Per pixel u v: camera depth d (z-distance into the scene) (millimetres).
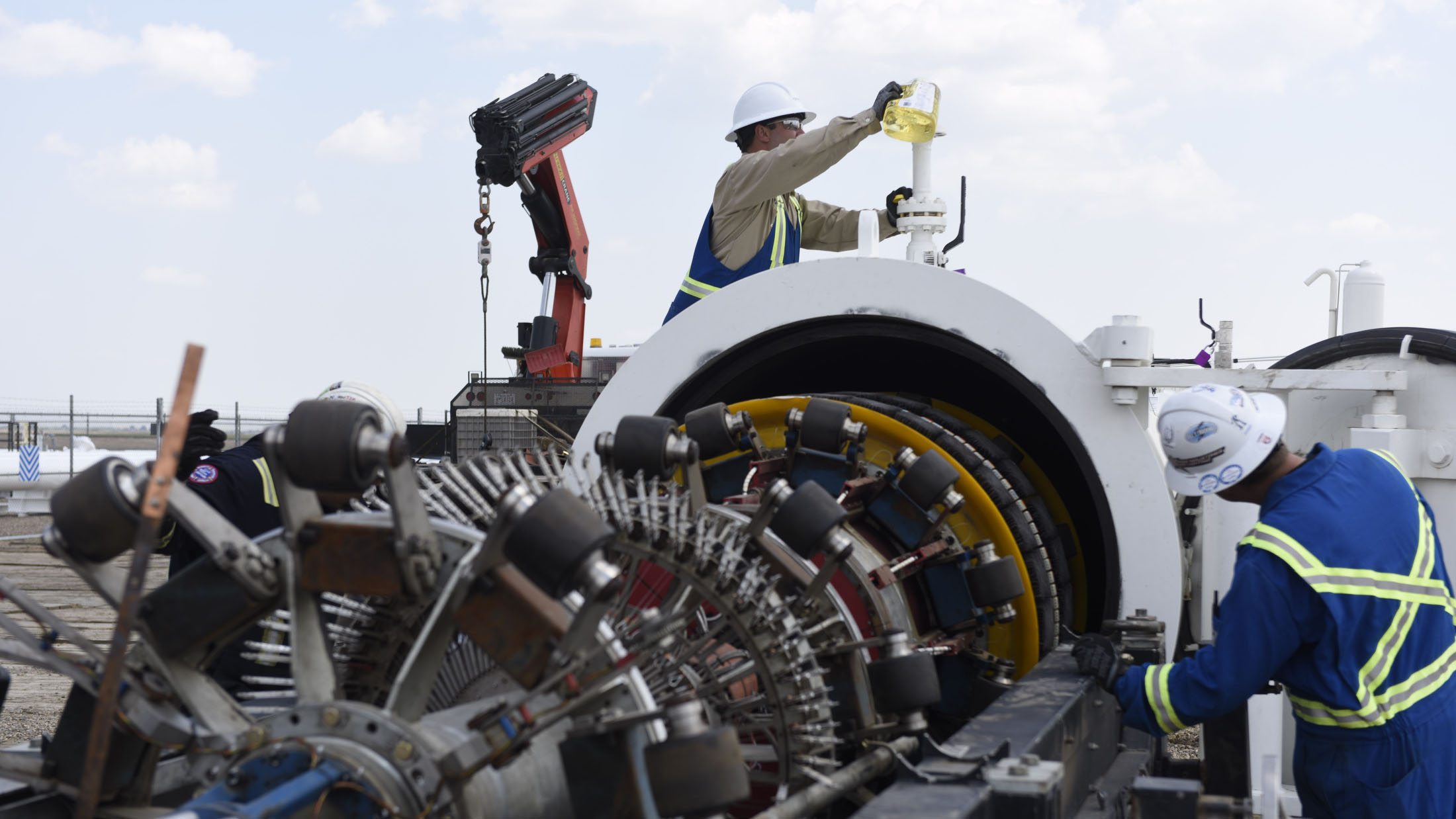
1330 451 2902
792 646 2379
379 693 2271
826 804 2209
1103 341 3463
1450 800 2848
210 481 3961
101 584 1847
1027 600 3189
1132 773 3072
